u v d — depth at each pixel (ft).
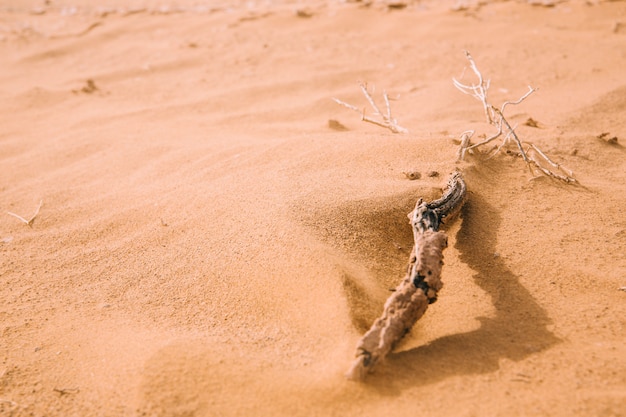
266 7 25.79
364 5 23.63
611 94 12.89
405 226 7.35
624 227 7.49
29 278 7.52
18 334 6.33
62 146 12.25
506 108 12.84
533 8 21.80
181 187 9.27
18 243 8.51
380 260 6.80
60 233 8.63
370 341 5.12
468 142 9.14
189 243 7.59
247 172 9.20
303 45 19.93
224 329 6.02
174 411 4.94
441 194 7.78
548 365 5.28
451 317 6.01
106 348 5.90
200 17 24.93
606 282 6.46
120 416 4.98
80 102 15.80
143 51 20.75
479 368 5.28
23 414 5.18
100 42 22.58
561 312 6.04
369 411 4.84
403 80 15.92
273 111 13.88
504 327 5.83
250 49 19.86
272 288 6.33
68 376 5.61
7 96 16.52
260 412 4.90
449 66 16.71
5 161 11.82
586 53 16.80
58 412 5.16
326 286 6.04
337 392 4.98
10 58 21.15
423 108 13.30
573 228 7.49
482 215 7.74
